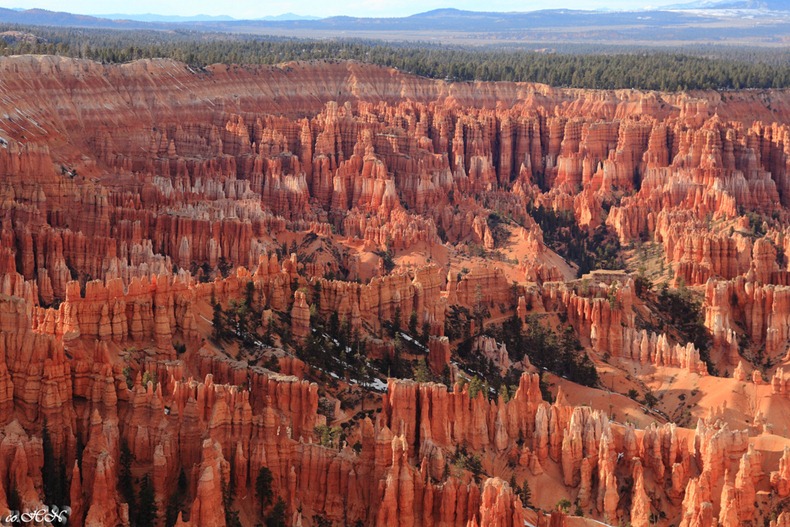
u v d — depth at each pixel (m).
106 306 155.00
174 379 146.38
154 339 158.62
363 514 136.25
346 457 138.38
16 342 130.88
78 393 133.25
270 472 134.38
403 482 134.50
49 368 129.75
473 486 135.88
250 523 132.88
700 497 149.88
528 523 140.62
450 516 135.00
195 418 133.88
